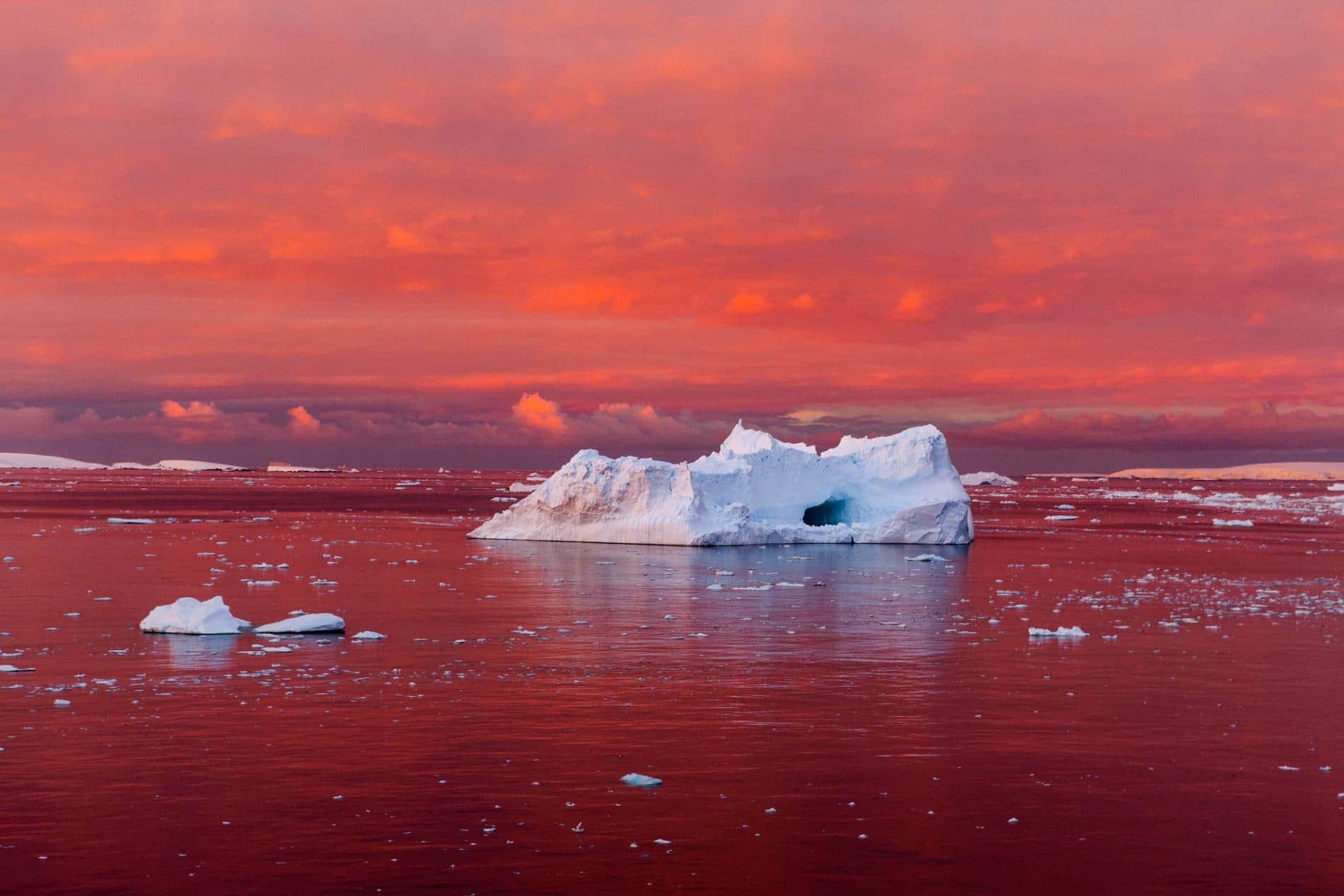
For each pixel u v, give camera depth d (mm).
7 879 14430
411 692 24578
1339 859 15523
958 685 25859
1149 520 105312
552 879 14578
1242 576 51375
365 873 14711
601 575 47250
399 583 43844
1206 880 14805
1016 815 17125
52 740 20500
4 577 45000
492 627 33469
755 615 36344
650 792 17953
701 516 61812
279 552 57531
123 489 171375
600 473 64125
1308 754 20453
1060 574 51125
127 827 16219
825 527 65375
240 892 14078
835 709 23422
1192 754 20391
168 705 23141
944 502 67438
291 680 25578
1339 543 75250
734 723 22203
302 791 17812
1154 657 29547
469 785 18188
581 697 24219
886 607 38344
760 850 15617
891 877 14797
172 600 38344
